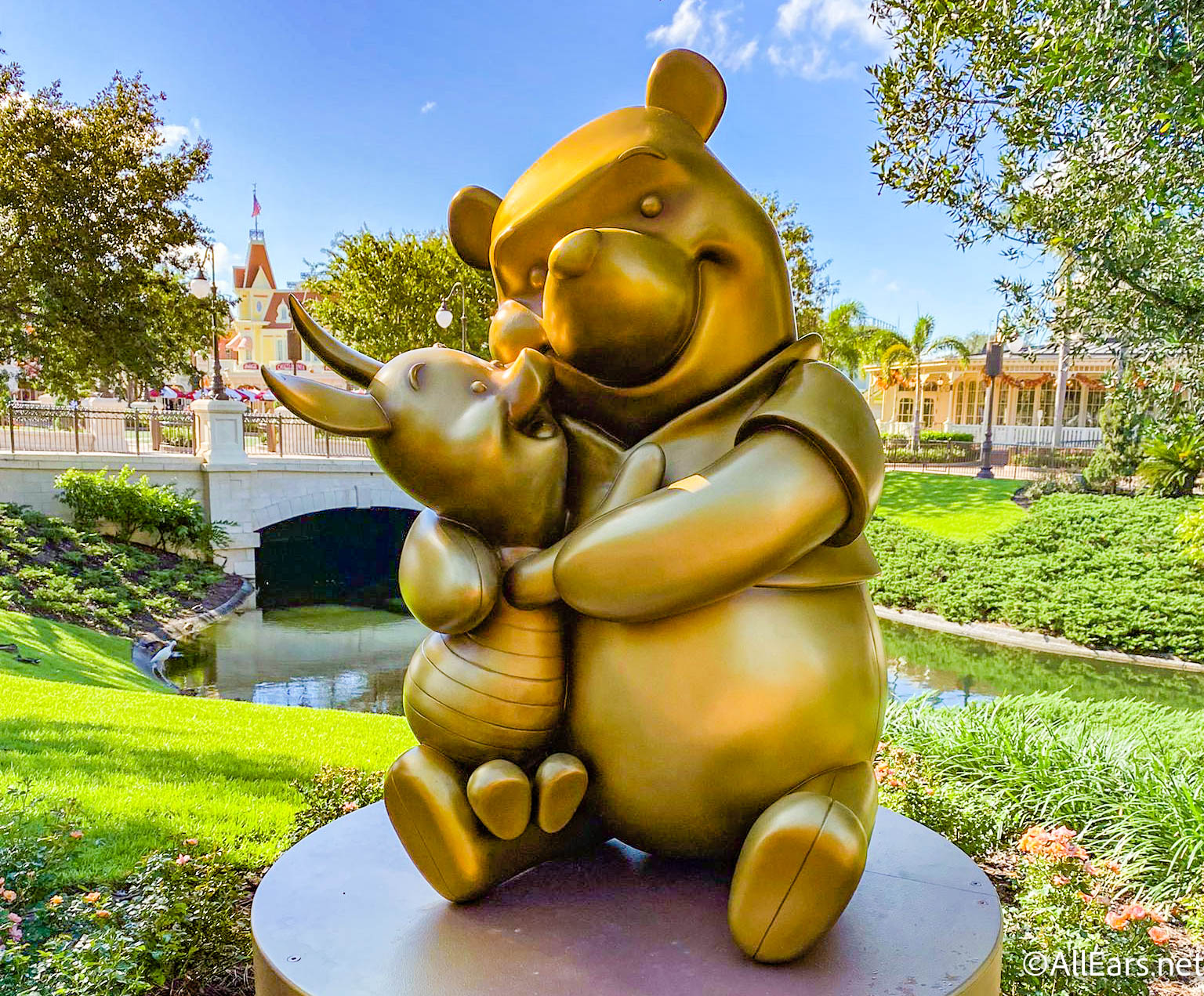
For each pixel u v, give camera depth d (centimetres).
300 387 148
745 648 148
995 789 441
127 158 1514
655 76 170
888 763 436
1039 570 1452
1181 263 488
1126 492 1895
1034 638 1304
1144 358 530
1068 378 3100
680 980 138
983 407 3484
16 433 1889
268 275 6231
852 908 166
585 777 156
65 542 1412
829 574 158
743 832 157
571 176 161
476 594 150
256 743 541
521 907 164
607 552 142
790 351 165
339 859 190
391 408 156
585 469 173
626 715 153
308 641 1241
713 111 171
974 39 523
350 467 1769
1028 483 2231
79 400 1822
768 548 140
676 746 151
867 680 159
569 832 176
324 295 2848
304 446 2034
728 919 150
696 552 138
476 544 156
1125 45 421
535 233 166
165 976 263
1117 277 503
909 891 174
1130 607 1259
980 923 159
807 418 144
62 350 1590
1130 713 670
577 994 135
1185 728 595
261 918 163
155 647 1138
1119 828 386
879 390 3528
